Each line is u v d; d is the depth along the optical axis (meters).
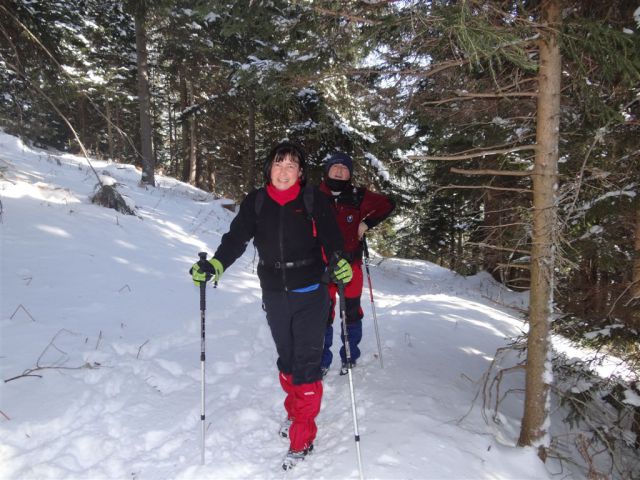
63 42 10.48
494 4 2.54
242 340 4.70
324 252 2.78
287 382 2.97
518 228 3.46
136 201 9.65
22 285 4.91
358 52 3.58
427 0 2.61
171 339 4.54
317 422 3.23
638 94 3.03
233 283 6.59
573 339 3.75
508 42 2.15
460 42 2.16
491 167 5.07
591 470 2.84
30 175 8.42
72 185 8.81
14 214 6.41
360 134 9.38
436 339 4.98
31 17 6.72
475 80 3.60
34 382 3.33
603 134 3.08
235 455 2.81
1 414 2.92
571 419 3.30
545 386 2.82
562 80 3.27
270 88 4.36
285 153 2.69
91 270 5.70
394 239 17.52
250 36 9.66
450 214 13.59
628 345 3.51
